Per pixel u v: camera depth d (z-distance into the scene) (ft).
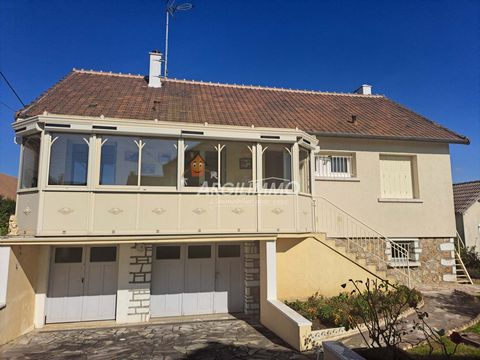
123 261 31.55
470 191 58.44
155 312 32.53
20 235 26.40
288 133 31.27
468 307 29.76
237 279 34.83
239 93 49.42
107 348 23.99
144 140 28.68
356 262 33.47
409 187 42.73
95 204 26.99
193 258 34.14
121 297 31.09
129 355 22.62
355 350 15.52
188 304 33.40
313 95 53.83
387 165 42.68
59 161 26.76
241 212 29.99
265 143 31.53
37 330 28.32
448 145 43.68
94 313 31.12
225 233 29.32
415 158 42.83
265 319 29.40
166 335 27.02
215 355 22.56
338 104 50.72
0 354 22.71
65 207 26.37
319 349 23.08
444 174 43.09
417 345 19.60
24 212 27.09
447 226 42.14
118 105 36.81
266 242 30.25
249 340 25.59
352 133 39.19
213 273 34.32
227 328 28.89
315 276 32.63
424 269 40.88
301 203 32.14
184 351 23.34
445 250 41.86
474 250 50.83
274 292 29.63
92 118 27.02
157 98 41.14
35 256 29.27
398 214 41.04
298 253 32.71
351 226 39.58
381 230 40.32
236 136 29.99
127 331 28.17
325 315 26.02
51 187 26.27
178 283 33.47
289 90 54.24
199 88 48.39
